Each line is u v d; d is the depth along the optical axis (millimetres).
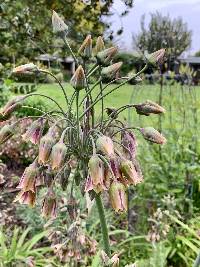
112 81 120
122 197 111
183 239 280
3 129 124
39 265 255
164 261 242
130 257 285
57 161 111
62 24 123
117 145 129
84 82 114
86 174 120
